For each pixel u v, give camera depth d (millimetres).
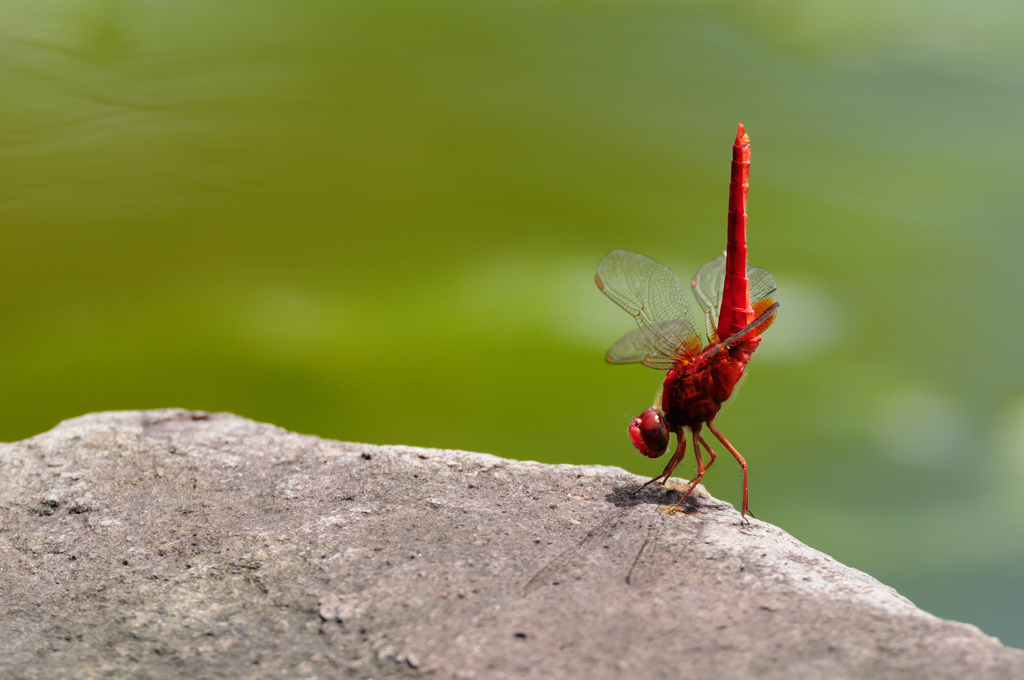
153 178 1610
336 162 1743
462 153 1865
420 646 622
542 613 625
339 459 662
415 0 2797
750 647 618
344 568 635
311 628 626
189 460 662
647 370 1146
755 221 1678
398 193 1677
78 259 1330
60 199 1494
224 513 648
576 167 1865
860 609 624
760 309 659
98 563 640
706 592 628
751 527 646
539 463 660
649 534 642
